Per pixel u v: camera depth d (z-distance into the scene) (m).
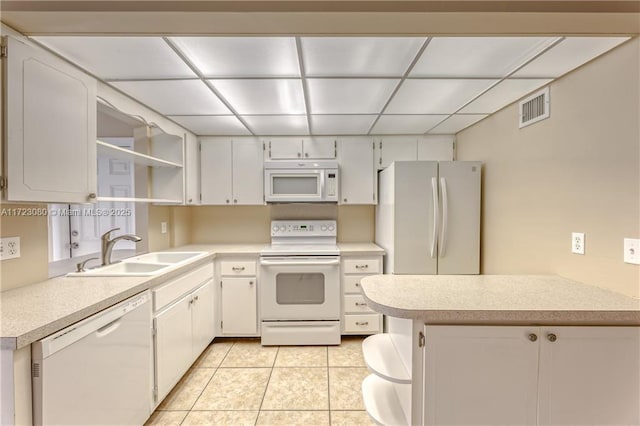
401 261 2.52
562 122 1.74
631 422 1.19
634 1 1.14
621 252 1.39
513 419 1.21
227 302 2.80
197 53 1.54
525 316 1.17
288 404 1.95
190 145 2.91
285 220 3.37
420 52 1.53
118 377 1.45
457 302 1.26
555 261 1.79
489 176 2.50
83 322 1.23
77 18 1.17
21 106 1.21
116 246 2.68
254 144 3.10
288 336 2.75
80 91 1.47
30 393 1.04
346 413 1.87
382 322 2.81
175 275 2.02
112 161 2.68
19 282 1.53
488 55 1.54
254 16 1.15
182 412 1.87
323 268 2.74
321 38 1.41
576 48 1.44
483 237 2.56
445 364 1.20
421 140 3.10
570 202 1.68
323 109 2.36
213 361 2.49
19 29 1.25
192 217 3.44
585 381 1.19
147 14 1.14
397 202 2.52
